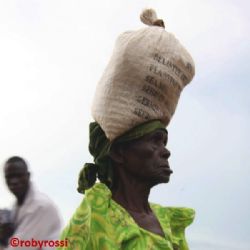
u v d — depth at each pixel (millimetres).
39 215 4703
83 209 2773
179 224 3338
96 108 2986
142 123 2916
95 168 3096
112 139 2920
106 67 3023
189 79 3131
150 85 2924
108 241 2762
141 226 2949
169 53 2992
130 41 2941
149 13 3248
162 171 2938
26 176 4867
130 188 2967
